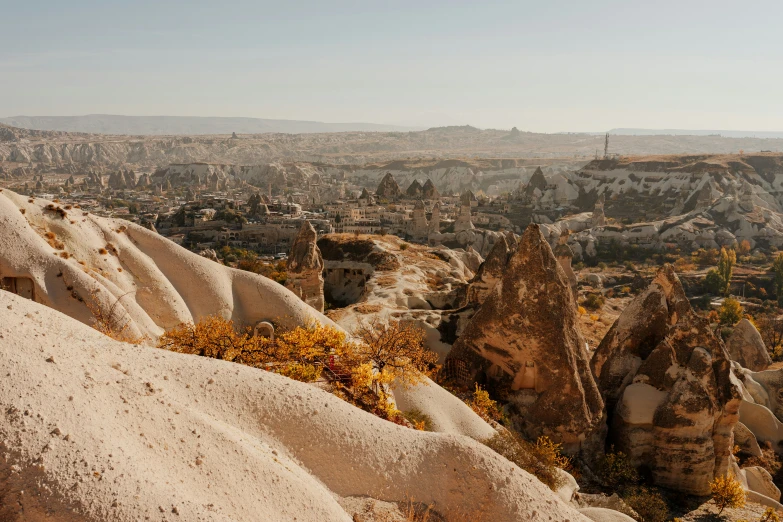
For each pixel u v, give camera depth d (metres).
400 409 29.98
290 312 39.31
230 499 15.50
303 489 16.70
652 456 36.28
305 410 19.52
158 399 16.77
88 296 30.92
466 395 37.78
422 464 19.44
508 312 37.53
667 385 36.97
